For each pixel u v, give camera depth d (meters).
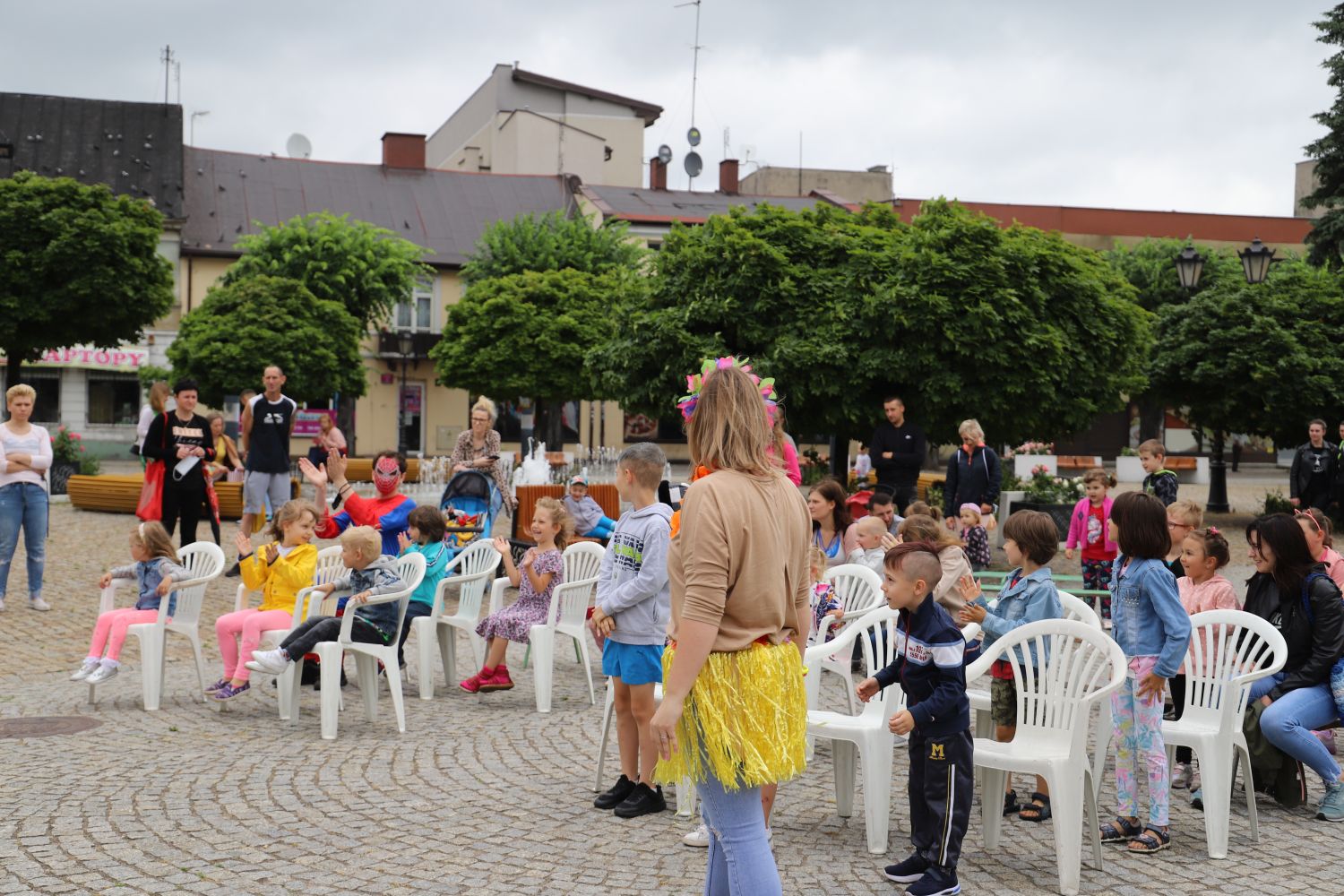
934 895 4.91
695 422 3.84
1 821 5.79
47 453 12.38
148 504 12.88
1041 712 5.48
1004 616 6.14
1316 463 16.84
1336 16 33.84
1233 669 5.85
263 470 14.31
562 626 8.95
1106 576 11.85
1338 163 34.22
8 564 12.12
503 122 53.81
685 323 16.73
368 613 7.92
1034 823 6.01
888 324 15.88
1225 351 22.52
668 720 3.60
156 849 5.39
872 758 5.53
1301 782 6.34
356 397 37.03
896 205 51.88
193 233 43.16
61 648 10.70
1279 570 6.45
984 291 15.86
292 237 37.53
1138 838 5.63
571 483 13.39
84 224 27.41
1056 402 16.44
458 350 38.00
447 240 46.56
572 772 6.85
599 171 53.88
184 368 34.19
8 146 42.09
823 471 19.56
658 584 5.90
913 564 5.00
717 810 3.74
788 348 15.81
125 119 44.94
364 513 10.80
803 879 5.14
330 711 7.65
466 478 12.29
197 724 8.04
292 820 5.86
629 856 5.37
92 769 6.78
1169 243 43.00
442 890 4.92
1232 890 5.07
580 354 37.09
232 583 14.23
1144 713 5.67
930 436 16.88
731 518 3.66
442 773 6.80
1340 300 22.53
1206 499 29.25
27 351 28.55
